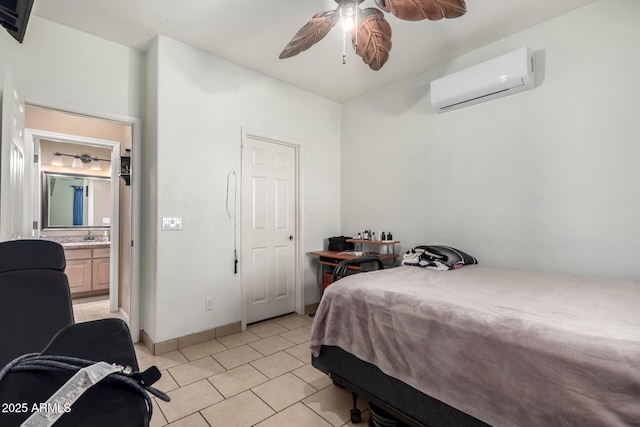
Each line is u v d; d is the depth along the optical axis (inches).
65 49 94.3
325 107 152.0
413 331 55.5
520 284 71.2
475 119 108.6
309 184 145.5
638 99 78.9
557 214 90.9
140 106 108.8
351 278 77.9
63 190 176.9
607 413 35.1
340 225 157.9
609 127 82.7
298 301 142.3
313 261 146.9
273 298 136.3
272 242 135.6
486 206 105.5
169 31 98.4
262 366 92.1
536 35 95.0
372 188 143.3
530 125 96.1
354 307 66.9
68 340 22.2
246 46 107.4
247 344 108.1
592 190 85.2
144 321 109.7
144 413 18.1
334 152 156.3
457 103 109.3
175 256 103.4
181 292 104.7
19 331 38.4
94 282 170.6
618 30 81.5
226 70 116.3
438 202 118.6
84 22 93.0
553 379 39.2
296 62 118.2
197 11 88.2
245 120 122.0
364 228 146.4
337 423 67.0
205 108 110.9
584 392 36.9
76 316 138.6
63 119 136.3
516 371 42.4
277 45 106.6
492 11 88.5
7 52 85.3
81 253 166.9
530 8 87.4
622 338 38.5
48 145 172.4
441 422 50.9
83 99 97.3
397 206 132.8
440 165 118.2
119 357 22.0
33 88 88.7
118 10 87.7
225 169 116.1
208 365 92.5
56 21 92.4
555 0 84.3
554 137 91.7
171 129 102.9
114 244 146.2
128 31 97.9
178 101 104.4
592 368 37.0
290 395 77.3
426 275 82.4
